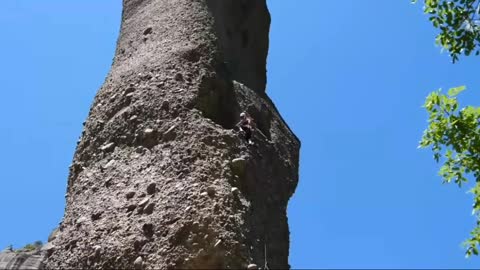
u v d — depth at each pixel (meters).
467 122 14.61
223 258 9.31
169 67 12.89
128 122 12.28
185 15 14.36
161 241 9.62
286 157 14.03
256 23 17.00
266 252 10.95
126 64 13.95
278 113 15.55
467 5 14.83
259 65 16.75
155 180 10.70
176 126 11.60
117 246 9.91
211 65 13.35
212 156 11.03
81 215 11.05
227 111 13.22
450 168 14.65
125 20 15.76
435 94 14.86
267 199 12.03
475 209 14.60
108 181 11.40
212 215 9.78
